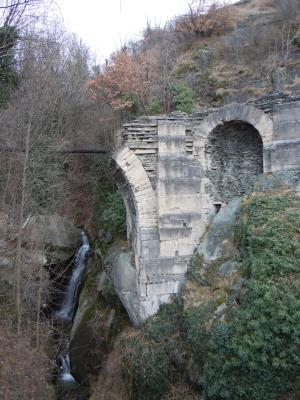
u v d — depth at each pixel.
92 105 18.62
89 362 11.18
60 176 15.94
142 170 9.76
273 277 6.96
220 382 6.88
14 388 7.87
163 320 9.09
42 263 11.45
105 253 13.19
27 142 10.98
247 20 24.36
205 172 10.13
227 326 7.08
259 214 8.03
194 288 8.88
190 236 9.69
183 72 21.23
